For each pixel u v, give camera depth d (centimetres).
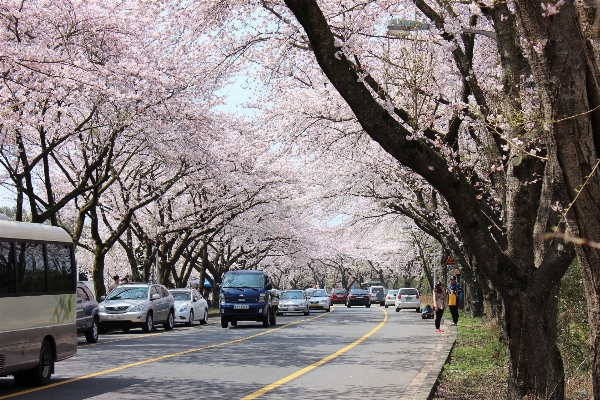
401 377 1319
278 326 3081
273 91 2406
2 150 2412
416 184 2752
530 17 625
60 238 1406
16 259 1222
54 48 2192
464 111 1459
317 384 1222
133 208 3219
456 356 1688
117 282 3031
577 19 616
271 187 4141
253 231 5147
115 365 1509
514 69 1065
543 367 962
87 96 2289
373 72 1834
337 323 3322
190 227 3903
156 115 2662
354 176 3306
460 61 1388
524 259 962
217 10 1905
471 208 944
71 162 3394
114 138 2623
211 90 2531
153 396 1084
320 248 6388
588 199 607
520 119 917
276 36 1995
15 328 1182
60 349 1338
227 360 1609
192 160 3306
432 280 6325
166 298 2908
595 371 642
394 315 4378
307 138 2658
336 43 873
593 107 615
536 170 980
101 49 2403
